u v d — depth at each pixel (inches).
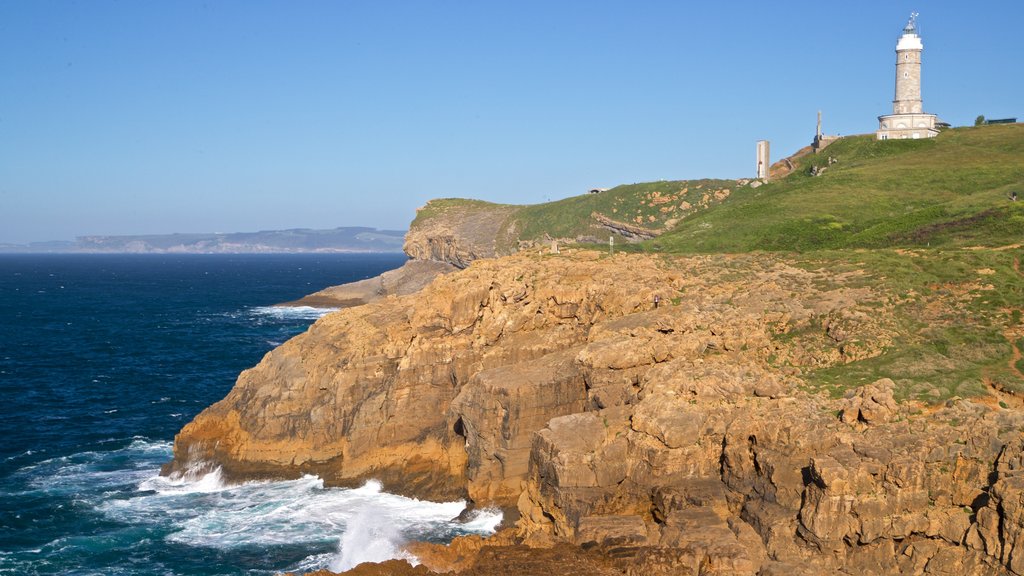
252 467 2294.5
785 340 1987.0
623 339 1979.6
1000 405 1593.3
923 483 1370.6
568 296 2309.3
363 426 2201.0
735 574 1330.0
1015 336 1854.1
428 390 2228.1
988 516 1280.8
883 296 2102.6
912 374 1723.7
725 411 1625.2
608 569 1405.0
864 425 1514.5
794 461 1461.6
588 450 1632.6
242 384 2466.8
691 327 2031.3
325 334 2456.9
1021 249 2395.4
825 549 1365.7
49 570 1779.0
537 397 1930.4
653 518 1578.5
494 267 2591.0
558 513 1608.0
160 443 2691.9
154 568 1785.2
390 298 2696.9
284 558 1820.9
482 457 1953.7
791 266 2503.7
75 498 2171.5
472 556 1611.7
